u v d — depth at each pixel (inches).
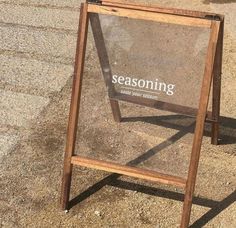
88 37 81.4
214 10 171.0
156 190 90.2
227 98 118.8
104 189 90.3
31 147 100.4
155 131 86.3
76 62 78.5
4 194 88.4
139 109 86.5
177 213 85.2
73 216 84.1
